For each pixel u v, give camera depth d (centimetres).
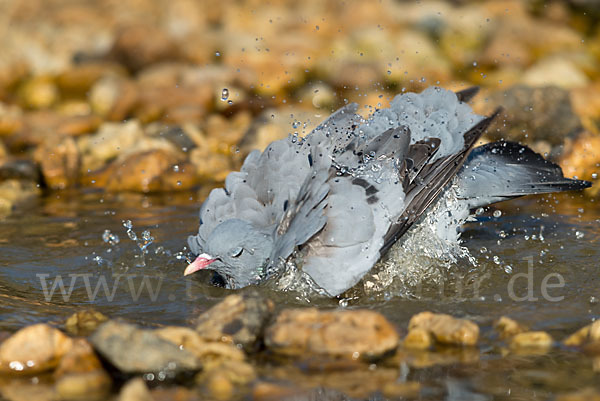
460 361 749
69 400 677
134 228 1252
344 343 762
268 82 2259
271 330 782
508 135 1731
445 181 1015
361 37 2580
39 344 750
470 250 1096
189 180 1568
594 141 1548
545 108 1759
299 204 944
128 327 751
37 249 1148
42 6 3344
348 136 1068
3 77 2414
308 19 2903
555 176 1179
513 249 1094
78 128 1981
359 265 925
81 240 1191
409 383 705
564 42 2570
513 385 699
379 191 961
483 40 2672
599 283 952
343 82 2248
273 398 677
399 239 1032
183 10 3127
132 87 2233
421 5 2938
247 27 2972
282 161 1020
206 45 2614
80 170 1628
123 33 2567
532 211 1297
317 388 697
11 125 2008
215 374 717
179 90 2181
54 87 2397
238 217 998
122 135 1797
